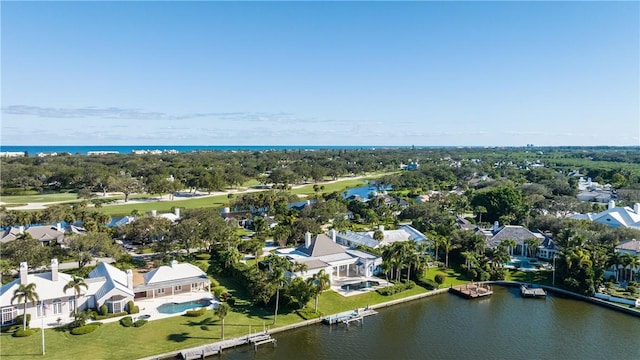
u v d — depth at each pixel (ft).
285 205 618.44
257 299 287.48
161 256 394.32
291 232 454.40
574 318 295.48
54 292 264.93
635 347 255.91
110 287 274.57
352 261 362.12
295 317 279.28
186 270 323.16
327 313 288.92
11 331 244.83
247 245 411.13
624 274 355.97
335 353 242.58
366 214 582.76
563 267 352.28
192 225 395.96
